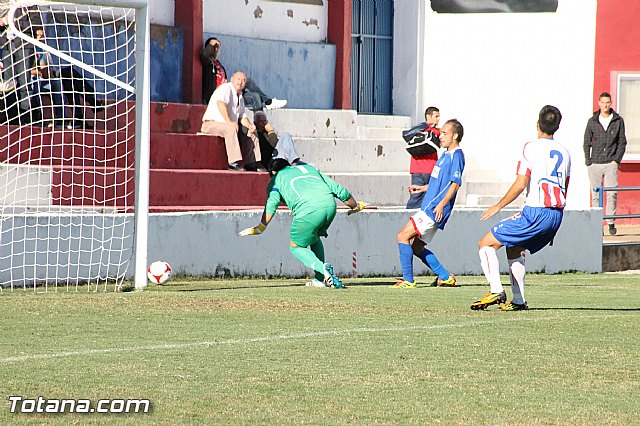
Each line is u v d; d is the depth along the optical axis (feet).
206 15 166.50
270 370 58.95
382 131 174.29
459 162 104.99
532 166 82.99
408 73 185.16
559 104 179.63
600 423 48.83
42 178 123.03
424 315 82.23
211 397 52.16
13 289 99.35
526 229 83.51
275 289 100.48
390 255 126.72
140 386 54.19
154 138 139.44
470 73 182.60
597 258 140.26
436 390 54.95
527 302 94.53
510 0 180.65
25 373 56.80
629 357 64.69
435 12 183.52
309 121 164.66
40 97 125.59
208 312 81.71
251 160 144.15
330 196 102.37
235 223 115.03
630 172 178.40
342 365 60.80
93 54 148.77
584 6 178.60
